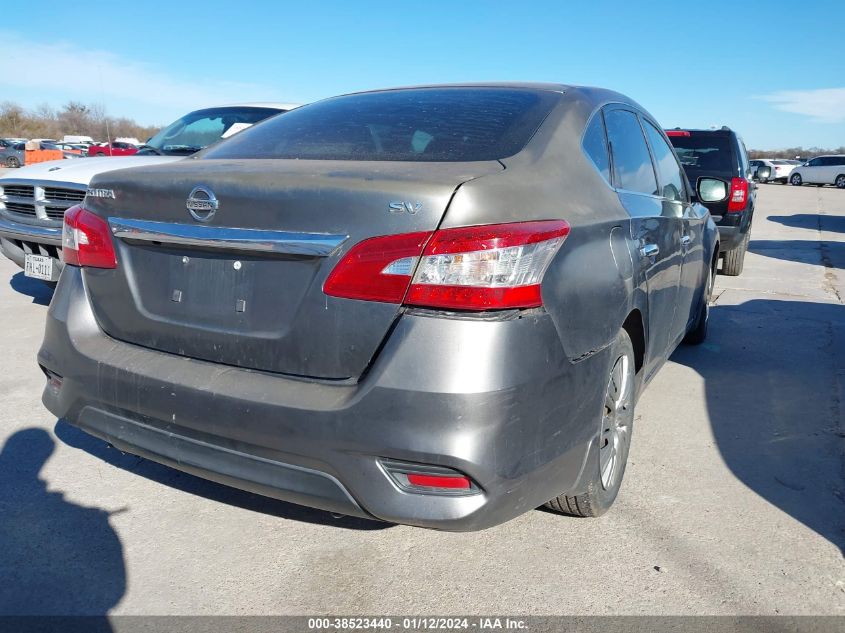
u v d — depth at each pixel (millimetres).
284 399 2084
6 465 3254
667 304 3463
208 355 2314
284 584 2463
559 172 2479
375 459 2006
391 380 1960
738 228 8398
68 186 5293
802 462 3490
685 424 3965
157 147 6605
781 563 2619
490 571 2551
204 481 3162
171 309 2385
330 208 2066
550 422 2146
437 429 1940
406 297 1984
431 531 2805
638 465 3430
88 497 3002
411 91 3191
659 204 3408
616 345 2582
